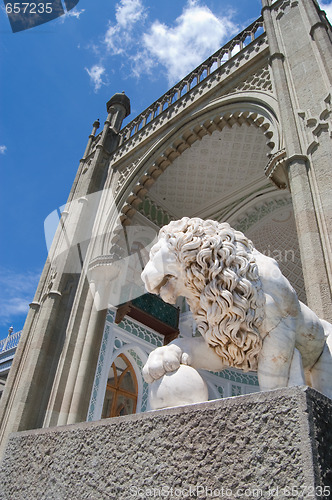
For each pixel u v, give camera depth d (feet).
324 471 2.77
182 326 32.55
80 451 4.34
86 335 23.89
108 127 35.73
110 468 3.87
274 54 20.83
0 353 42.91
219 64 28.12
